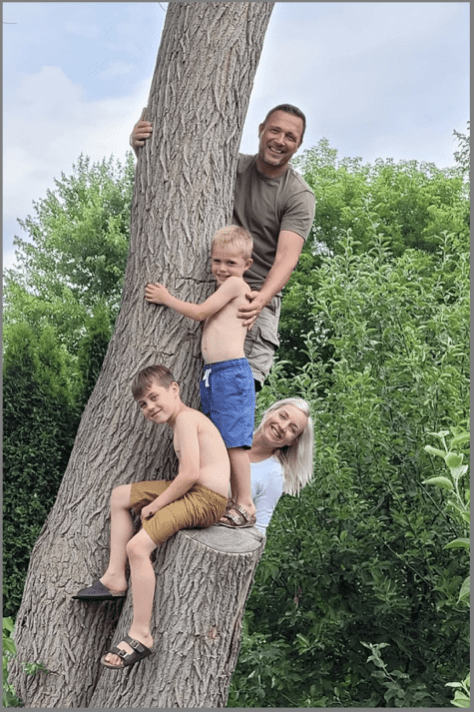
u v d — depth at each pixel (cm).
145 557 325
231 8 390
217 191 387
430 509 552
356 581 570
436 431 561
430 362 618
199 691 335
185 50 388
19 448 874
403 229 1789
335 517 579
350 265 699
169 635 332
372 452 570
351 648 571
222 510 339
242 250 361
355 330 621
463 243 706
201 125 383
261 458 493
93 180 1925
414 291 671
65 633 373
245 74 395
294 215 425
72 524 379
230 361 357
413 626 564
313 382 687
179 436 333
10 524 848
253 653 529
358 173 1911
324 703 529
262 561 586
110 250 1808
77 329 1603
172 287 373
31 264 1856
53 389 916
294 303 1664
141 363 372
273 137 408
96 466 378
